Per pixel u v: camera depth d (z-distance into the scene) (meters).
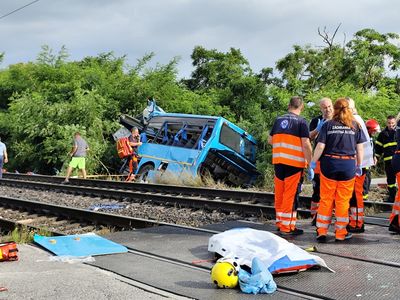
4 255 6.18
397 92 27.11
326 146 7.04
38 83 28.86
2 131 29.11
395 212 7.49
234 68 31.58
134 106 26.09
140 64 27.58
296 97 7.57
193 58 33.84
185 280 5.44
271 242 5.93
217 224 8.79
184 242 7.32
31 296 4.82
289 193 7.51
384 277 5.36
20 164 27.50
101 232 9.21
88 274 5.61
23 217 11.92
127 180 18.86
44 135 24.64
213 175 17.81
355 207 7.62
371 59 27.19
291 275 5.53
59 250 6.74
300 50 28.98
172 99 26.44
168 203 12.64
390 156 11.48
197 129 17.70
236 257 5.47
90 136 24.11
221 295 4.93
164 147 18.14
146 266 6.05
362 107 20.94
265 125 19.92
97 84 26.95
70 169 19.45
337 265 5.89
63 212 11.31
